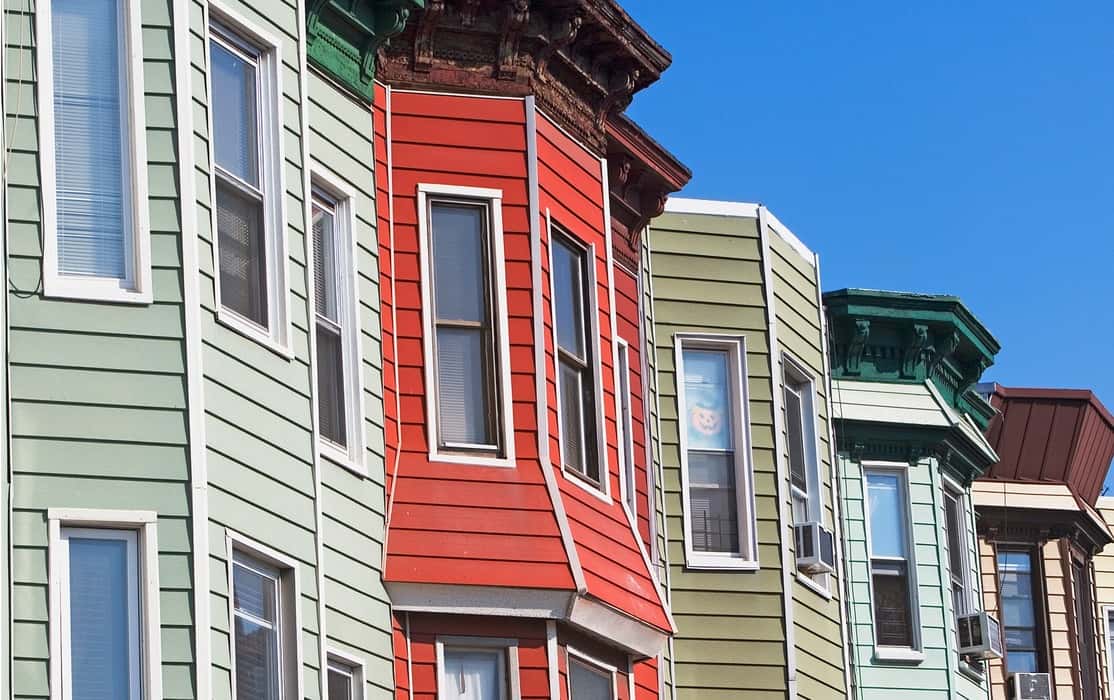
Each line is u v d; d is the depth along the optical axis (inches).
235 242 1006.4
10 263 908.6
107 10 964.6
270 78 1048.2
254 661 952.9
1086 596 2078.0
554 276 1233.4
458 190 1194.6
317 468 1007.6
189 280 940.0
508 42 1228.5
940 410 1732.3
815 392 1576.0
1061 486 2021.4
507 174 1210.6
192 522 911.0
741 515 1461.6
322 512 1042.1
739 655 1422.2
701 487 1460.4
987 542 1993.1
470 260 1190.9
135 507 901.8
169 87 962.7
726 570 1440.7
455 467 1139.3
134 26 962.7
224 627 919.0
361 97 1157.7
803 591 1487.5
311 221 1071.0
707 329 1488.7
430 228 1184.8
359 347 1104.8
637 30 1291.8
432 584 1091.9
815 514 1540.4
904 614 1688.0
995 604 1972.2
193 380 928.3
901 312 1711.4
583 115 1291.8
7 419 887.7
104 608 892.6
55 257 920.3
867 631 1654.8
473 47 1226.0
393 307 1155.9
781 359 1528.1
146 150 949.8
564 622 1135.6
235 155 1023.0
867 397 1710.1
